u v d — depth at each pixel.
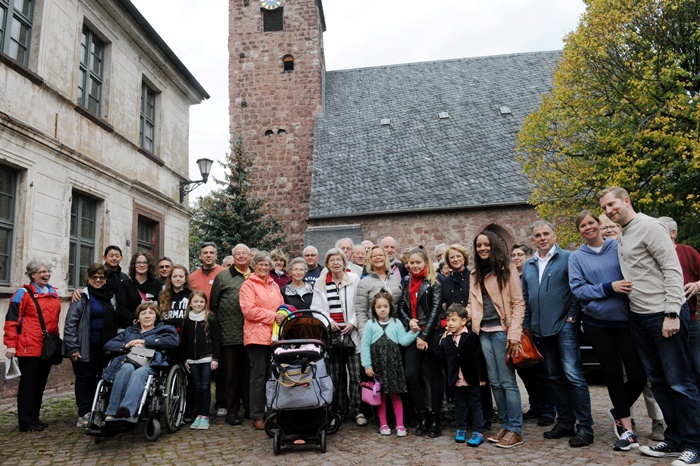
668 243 4.19
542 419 5.68
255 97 24.12
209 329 6.06
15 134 8.02
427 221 18.95
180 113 14.77
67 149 9.23
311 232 18.94
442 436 5.29
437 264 6.79
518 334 4.77
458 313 5.11
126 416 4.89
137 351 5.41
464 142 21.61
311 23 24.52
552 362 5.11
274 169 23.25
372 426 5.82
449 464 4.32
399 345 5.42
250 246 18.64
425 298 5.45
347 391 6.70
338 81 26.62
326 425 4.92
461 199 18.94
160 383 5.55
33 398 5.93
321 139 22.50
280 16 25.05
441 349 5.23
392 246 7.08
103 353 6.09
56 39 9.24
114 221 10.96
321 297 6.12
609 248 4.77
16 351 5.84
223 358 6.25
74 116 9.73
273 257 7.36
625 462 4.19
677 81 10.96
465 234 18.78
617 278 4.62
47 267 6.19
